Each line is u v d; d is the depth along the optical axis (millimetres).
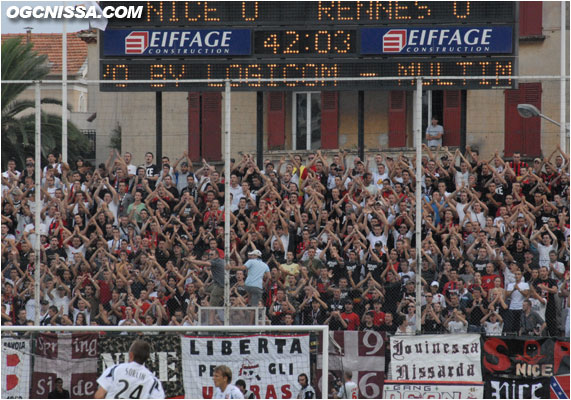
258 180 42844
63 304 38250
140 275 38719
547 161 41312
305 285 38094
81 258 39219
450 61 45031
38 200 36344
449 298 37219
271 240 40656
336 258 38719
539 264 38656
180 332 33500
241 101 53844
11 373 33375
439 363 34281
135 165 47000
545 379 34094
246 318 35844
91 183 42562
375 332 34344
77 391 33375
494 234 39312
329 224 40156
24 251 40062
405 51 45188
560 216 39875
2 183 42500
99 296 38562
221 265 37625
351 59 45281
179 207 41688
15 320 38312
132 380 25578
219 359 33500
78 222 40906
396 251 38406
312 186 42844
